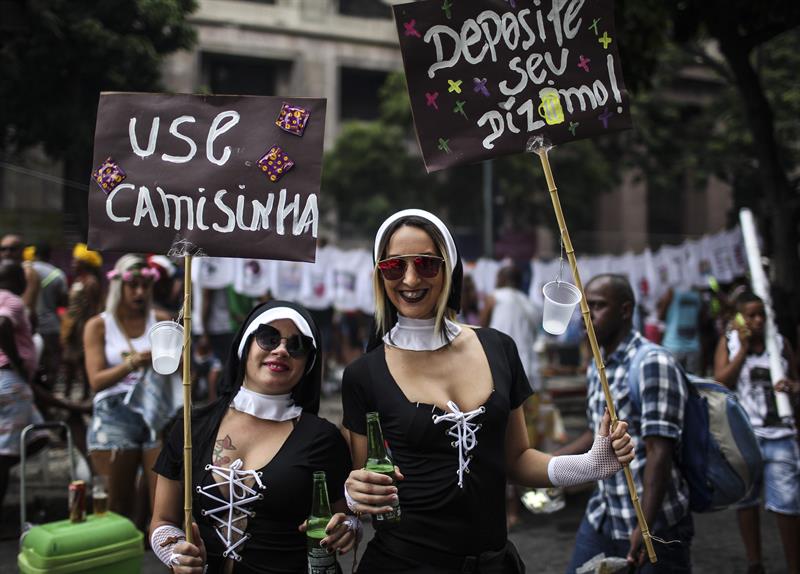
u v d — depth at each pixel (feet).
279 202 8.97
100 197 8.91
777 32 24.34
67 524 12.44
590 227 105.19
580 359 41.86
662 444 10.08
